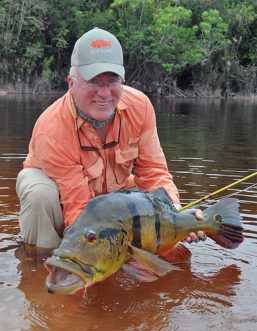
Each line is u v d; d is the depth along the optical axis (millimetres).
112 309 2531
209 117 19875
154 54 50656
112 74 2891
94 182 3467
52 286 2215
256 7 60281
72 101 3193
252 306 2572
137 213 2627
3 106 25109
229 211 3146
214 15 52062
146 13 52531
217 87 54562
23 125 13812
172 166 6758
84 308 2537
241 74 55844
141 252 2523
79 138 3223
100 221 2432
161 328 2322
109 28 52812
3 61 48875
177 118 18984
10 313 2449
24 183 3375
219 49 53062
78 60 2914
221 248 3525
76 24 52844
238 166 6820
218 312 2496
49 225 3328
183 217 2979
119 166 3514
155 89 52625
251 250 3449
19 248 3418
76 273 2262
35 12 48812
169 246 2936
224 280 2932
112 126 3318
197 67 53469
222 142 10297
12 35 48688
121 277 3002
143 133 3516
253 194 5004
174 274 3029
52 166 3244
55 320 2393
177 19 51500
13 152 7949
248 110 26844
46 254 3320
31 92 49875
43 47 50812
